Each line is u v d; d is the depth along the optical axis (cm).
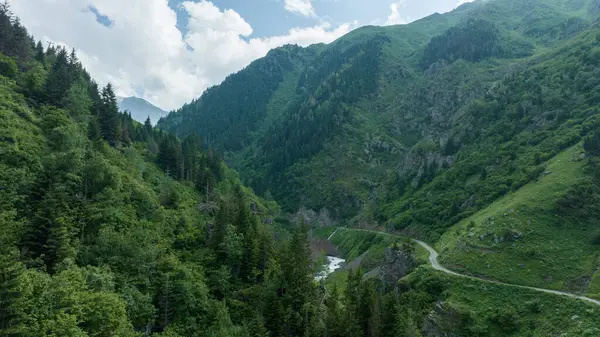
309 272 9106
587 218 9831
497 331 8006
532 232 9931
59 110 9538
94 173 7481
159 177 11381
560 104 15138
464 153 17225
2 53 10869
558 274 8744
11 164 6825
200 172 12825
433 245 13050
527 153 14088
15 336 3506
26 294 3794
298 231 10056
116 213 7169
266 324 7000
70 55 14862
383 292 11475
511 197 12100
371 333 7512
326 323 7475
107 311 4456
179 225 8769
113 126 11606
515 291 8638
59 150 8056
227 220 9050
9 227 5225
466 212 13325
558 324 7456
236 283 7981
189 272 6925
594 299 7762
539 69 18350
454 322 8506
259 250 8638
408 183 19750
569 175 11225
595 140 11469
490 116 17962
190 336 6100
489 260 9838
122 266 6069
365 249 16138
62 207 6222
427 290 9988
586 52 16625
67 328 3753
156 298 6281
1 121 7694
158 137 16188
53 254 5438
